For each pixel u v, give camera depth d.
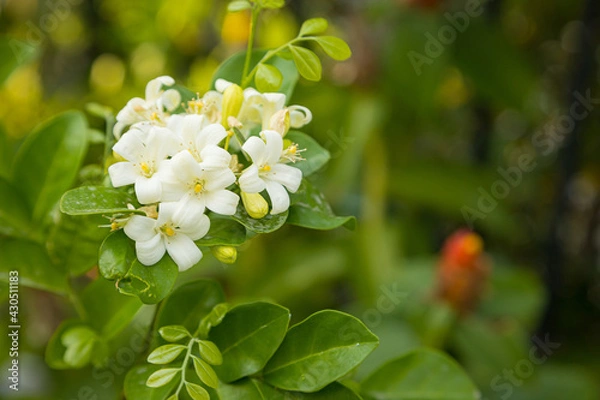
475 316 0.81
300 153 0.49
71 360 0.49
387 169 1.01
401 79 0.96
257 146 0.45
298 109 0.48
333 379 0.45
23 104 0.96
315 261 0.98
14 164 0.53
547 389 0.81
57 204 0.52
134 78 1.13
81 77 1.10
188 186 0.45
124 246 0.45
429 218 1.13
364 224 0.96
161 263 0.45
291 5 1.04
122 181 0.44
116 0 1.11
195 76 1.09
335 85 1.01
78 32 1.10
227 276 0.98
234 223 0.47
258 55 0.51
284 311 0.46
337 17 1.05
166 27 1.14
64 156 0.53
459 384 0.52
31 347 0.91
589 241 1.12
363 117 0.95
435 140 1.17
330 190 0.95
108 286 0.51
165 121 0.47
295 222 0.47
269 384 0.47
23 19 1.04
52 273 0.52
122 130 0.50
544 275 1.03
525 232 1.13
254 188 0.45
